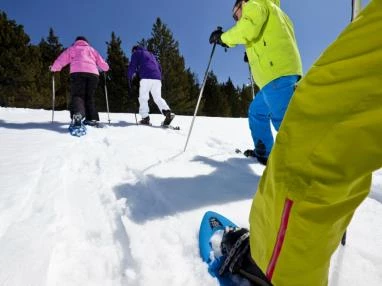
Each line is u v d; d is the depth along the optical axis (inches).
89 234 60.4
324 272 32.1
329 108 27.0
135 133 186.5
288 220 29.6
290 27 108.3
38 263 47.4
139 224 64.5
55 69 204.8
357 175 26.7
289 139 29.4
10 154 116.5
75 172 99.8
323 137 27.2
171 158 121.0
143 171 101.7
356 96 25.9
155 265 50.8
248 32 102.8
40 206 70.1
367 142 25.7
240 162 119.3
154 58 238.8
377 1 25.8
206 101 1459.2
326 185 27.3
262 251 34.3
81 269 49.0
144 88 232.1
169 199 77.7
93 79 198.7
